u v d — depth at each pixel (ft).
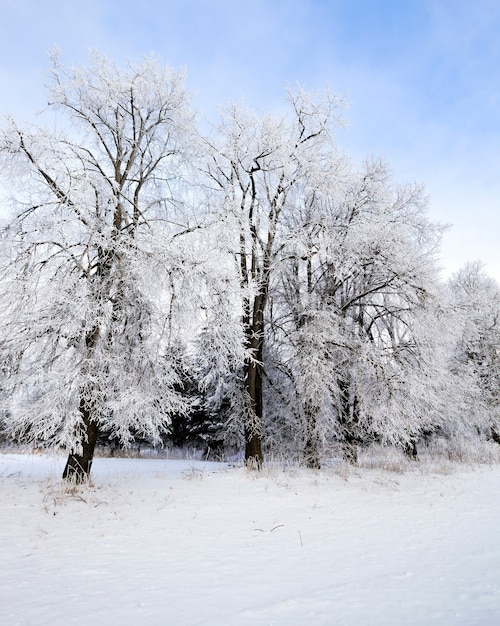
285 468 40.65
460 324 42.83
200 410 81.92
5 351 28.32
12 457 53.52
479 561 17.81
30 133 30.63
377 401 40.14
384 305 46.26
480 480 40.91
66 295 28.17
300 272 48.24
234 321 33.71
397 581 15.44
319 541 20.94
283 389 48.34
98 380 28.32
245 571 16.53
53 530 21.15
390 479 38.52
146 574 16.07
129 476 36.37
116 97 35.04
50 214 28.73
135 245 30.86
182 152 38.68
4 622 11.88
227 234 34.12
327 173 43.01
